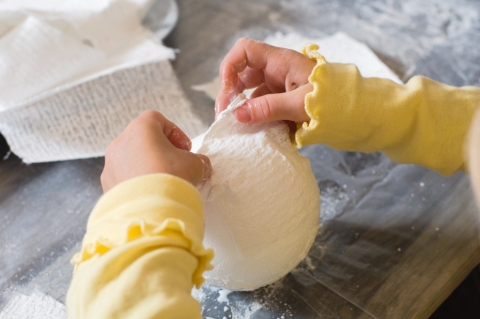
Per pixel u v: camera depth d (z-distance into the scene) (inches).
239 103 18.0
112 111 24.8
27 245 21.3
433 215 21.0
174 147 16.6
